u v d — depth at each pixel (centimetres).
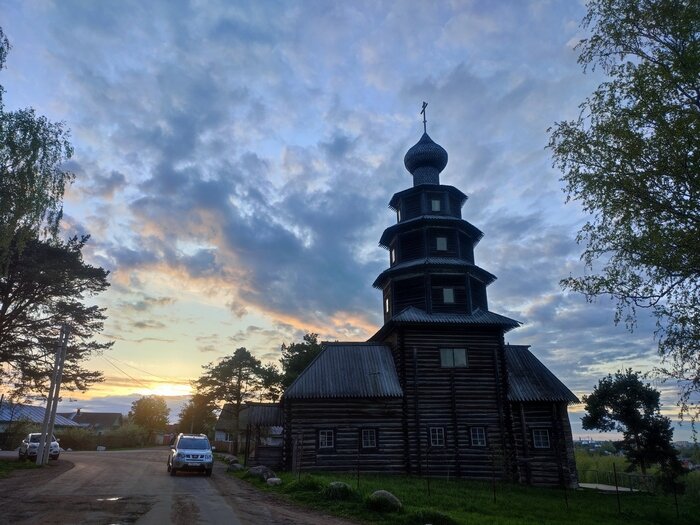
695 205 1349
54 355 3453
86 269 3550
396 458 2908
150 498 1745
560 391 3153
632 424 3844
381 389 2998
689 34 1393
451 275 3344
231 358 5688
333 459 2862
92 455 4641
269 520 1402
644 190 1404
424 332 3186
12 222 2180
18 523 1266
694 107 1373
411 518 1399
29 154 2205
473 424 3014
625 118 1434
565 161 1558
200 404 7062
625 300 1470
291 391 2928
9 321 3306
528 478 2938
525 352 3488
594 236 1523
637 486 3300
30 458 3572
